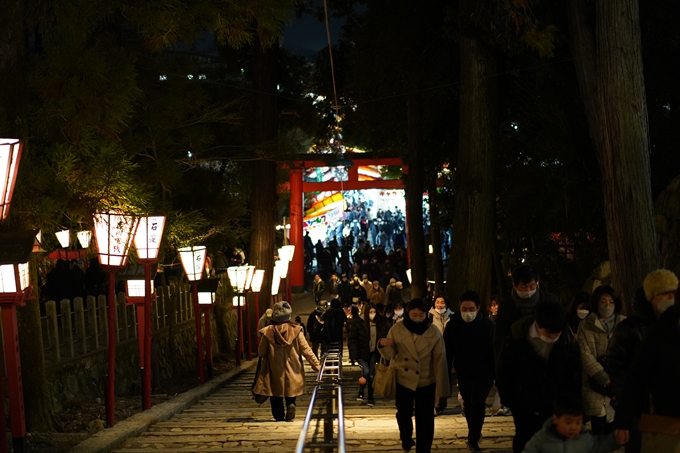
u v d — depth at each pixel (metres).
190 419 12.30
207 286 18.27
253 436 10.08
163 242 17.09
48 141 13.30
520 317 6.55
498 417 11.13
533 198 19.78
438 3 22.12
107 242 11.23
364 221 53.00
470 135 18.38
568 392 5.79
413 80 23.23
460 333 8.45
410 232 26.12
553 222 20.16
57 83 10.61
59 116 11.66
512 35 16.70
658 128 18.53
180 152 21.06
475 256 18.38
